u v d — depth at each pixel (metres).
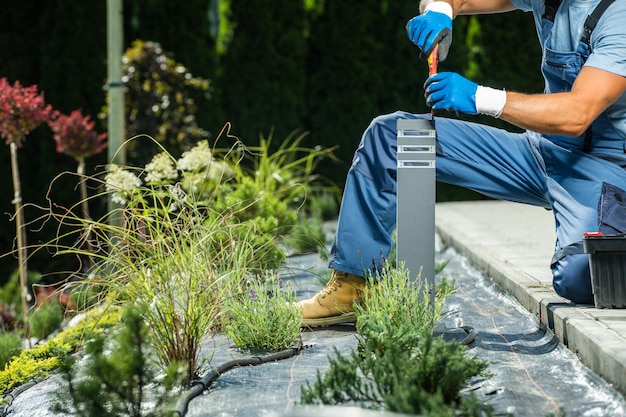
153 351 3.53
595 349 3.12
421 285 3.57
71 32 13.83
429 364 2.78
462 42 14.87
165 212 4.12
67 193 13.70
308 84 15.02
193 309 3.50
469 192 15.54
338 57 14.83
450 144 4.15
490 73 14.95
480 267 6.09
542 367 3.32
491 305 4.75
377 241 4.03
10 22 14.01
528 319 4.28
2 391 3.99
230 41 14.66
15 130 7.56
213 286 3.88
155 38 14.19
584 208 3.99
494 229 8.27
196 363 3.58
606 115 4.01
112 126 9.26
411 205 3.60
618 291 3.79
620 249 3.74
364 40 14.80
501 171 4.19
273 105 14.67
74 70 13.84
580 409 2.78
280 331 3.80
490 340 3.82
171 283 3.64
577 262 3.92
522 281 4.79
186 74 12.82
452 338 3.78
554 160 4.11
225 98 14.64
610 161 4.05
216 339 4.11
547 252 6.29
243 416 2.86
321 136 14.93
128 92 12.22
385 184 3.99
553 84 4.12
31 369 4.20
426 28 3.80
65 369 2.86
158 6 14.14
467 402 2.56
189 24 14.27
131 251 3.98
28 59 14.06
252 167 14.14
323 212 12.41
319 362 3.55
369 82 14.86
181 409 2.87
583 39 3.90
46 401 3.51
